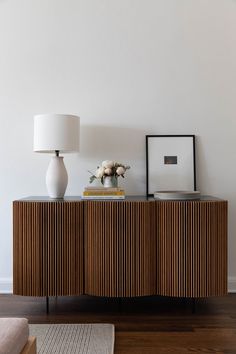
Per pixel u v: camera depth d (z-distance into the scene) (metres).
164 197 2.24
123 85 2.65
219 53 2.65
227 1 2.64
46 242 2.15
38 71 2.66
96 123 2.66
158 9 2.65
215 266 2.15
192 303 2.34
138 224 2.13
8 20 2.65
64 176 2.37
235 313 2.21
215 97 2.65
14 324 1.28
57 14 2.65
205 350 1.75
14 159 2.66
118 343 1.83
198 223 2.13
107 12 2.65
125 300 2.46
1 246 2.66
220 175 2.66
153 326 2.03
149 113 2.66
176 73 2.65
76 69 2.66
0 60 2.65
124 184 2.66
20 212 2.16
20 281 2.17
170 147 2.65
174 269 2.15
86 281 2.19
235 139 2.65
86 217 2.18
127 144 2.66
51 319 2.12
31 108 2.66
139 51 2.65
